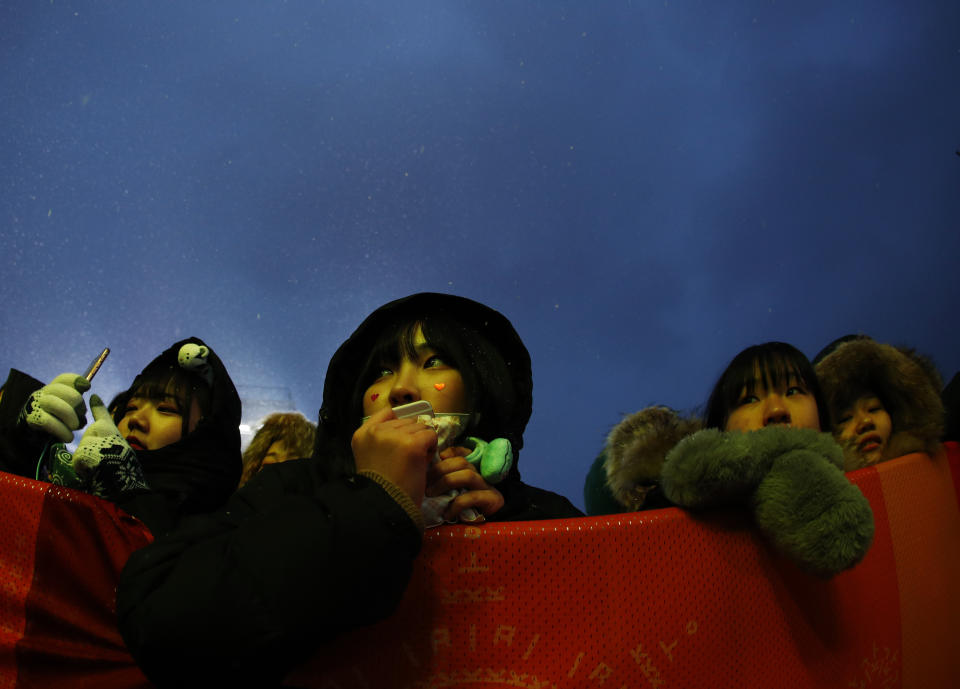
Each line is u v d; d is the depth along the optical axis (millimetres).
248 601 1061
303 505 1151
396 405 1517
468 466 1326
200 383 2174
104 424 1734
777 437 1356
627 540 1287
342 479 1181
